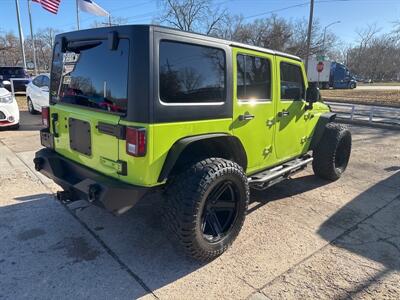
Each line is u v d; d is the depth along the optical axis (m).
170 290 2.59
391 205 4.35
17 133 8.17
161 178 2.63
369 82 62.06
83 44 2.93
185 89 2.70
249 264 2.96
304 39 39.88
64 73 3.26
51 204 4.04
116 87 2.60
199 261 2.94
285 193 4.70
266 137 3.76
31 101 11.42
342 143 5.26
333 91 32.00
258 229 3.60
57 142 3.47
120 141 2.59
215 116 2.97
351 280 2.76
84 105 2.99
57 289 2.56
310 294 2.58
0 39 54.25
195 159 3.03
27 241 3.22
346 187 5.01
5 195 4.29
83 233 3.39
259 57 3.49
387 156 7.01
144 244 3.22
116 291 2.55
